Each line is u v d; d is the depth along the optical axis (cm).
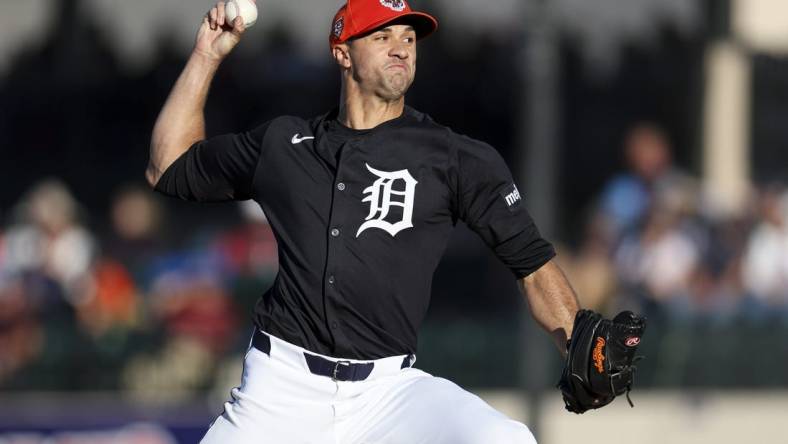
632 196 3975
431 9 4053
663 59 4659
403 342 1672
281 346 1667
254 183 1692
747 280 4066
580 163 4700
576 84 4669
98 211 4628
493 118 4612
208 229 4238
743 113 4659
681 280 3969
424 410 1612
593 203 4466
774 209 4172
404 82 1670
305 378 1658
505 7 4066
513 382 3934
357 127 1686
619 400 3972
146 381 3762
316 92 4525
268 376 1675
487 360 3941
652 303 3941
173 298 3806
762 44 4628
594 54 4188
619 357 1588
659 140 4072
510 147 4628
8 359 3716
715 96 4622
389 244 1636
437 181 1644
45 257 3822
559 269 1681
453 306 4181
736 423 4012
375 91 1672
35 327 3759
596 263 3888
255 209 3912
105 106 4647
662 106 4722
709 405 4003
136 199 4009
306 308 1650
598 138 4716
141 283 3872
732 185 4631
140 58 4159
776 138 4716
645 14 4241
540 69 3341
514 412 3894
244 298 3859
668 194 4009
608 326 1594
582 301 3838
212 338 3800
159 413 3553
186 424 3556
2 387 3703
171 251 4006
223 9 1822
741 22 4591
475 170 1642
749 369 4041
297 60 4450
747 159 4706
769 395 4041
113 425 3516
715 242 4034
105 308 3791
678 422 3972
